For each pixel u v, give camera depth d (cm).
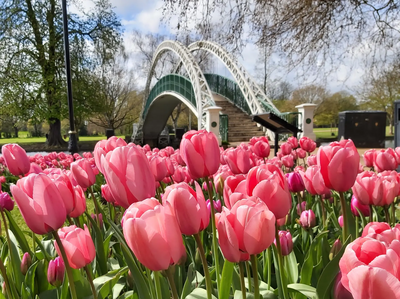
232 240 98
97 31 3133
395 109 1101
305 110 2055
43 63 2970
